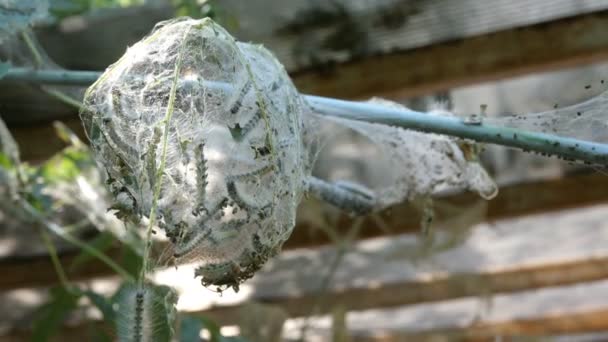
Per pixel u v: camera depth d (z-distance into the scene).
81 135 0.91
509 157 1.00
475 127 0.50
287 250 1.09
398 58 0.87
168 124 0.42
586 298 1.40
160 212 0.43
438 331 1.42
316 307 1.12
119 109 0.45
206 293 1.12
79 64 0.85
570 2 0.82
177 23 0.46
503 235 1.22
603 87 0.61
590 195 1.01
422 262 1.15
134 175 0.44
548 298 1.39
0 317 1.29
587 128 0.58
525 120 0.58
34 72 0.51
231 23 0.79
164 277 0.89
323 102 0.51
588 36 0.83
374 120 0.51
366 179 1.01
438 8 0.83
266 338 0.95
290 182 0.46
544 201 1.03
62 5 0.57
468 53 0.86
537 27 0.84
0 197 0.74
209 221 0.43
